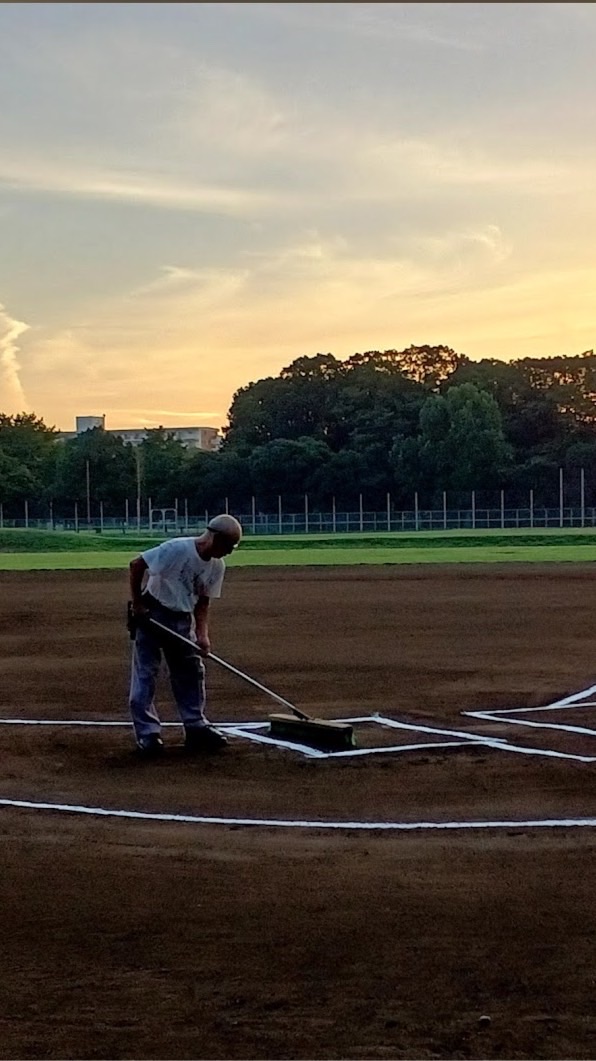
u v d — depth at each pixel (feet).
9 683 41.60
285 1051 13.71
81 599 74.54
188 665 29.35
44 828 22.90
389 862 20.58
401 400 308.40
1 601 73.31
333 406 315.78
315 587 80.12
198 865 20.54
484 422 271.28
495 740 30.35
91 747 30.17
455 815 23.56
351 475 279.28
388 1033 14.08
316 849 21.42
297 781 26.35
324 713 34.68
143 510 280.72
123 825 23.07
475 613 63.26
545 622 58.70
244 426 327.26
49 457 323.57
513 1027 14.17
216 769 27.53
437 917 17.79
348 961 16.17
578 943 16.69
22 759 28.76
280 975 15.76
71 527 258.57
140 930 17.47
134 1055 13.70
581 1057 13.48
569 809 23.85
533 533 185.98
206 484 284.41
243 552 128.06
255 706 36.09
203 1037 14.08
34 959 16.46
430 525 238.27
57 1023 14.51
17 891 19.26
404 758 28.37
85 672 44.34
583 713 34.32
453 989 15.24
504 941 16.79
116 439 303.68
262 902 18.58
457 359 345.10
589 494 262.88
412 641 52.06
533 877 19.65
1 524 261.03
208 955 16.48
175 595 28.99
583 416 290.97
